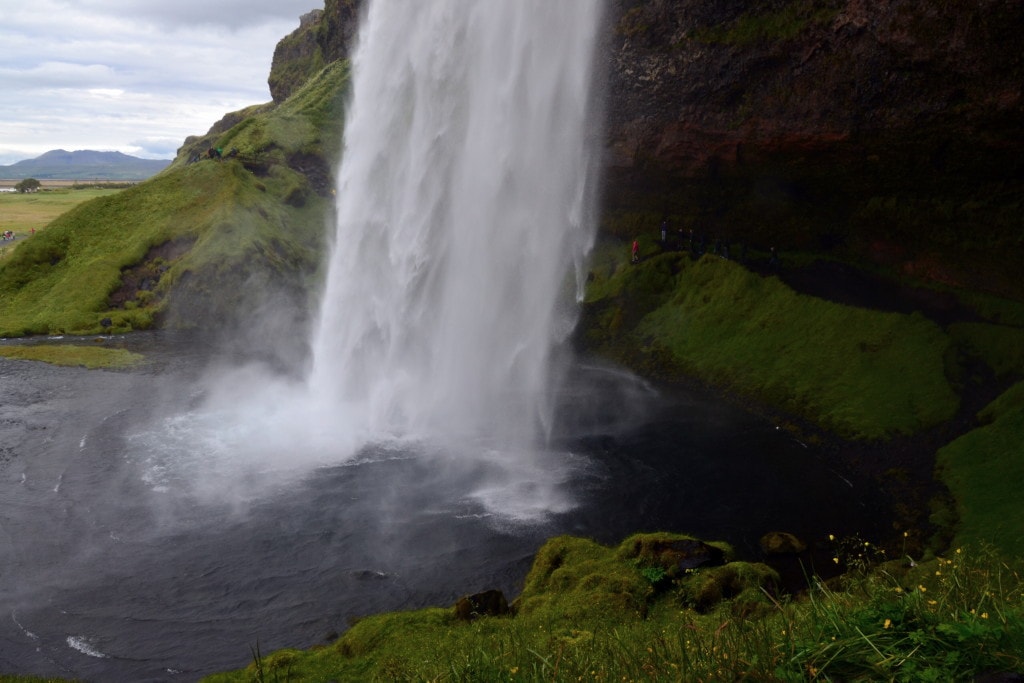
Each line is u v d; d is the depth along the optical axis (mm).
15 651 20812
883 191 45094
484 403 43719
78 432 39125
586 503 30266
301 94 105000
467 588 24000
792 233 52375
